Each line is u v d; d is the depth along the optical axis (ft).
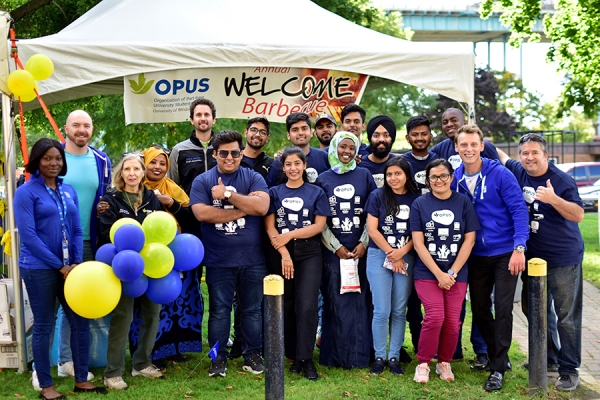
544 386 15.46
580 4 50.96
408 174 16.78
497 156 18.42
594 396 15.72
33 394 15.12
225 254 16.35
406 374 17.04
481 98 137.39
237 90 21.74
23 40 18.40
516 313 24.54
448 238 16.07
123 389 15.53
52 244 14.37
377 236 16.58
